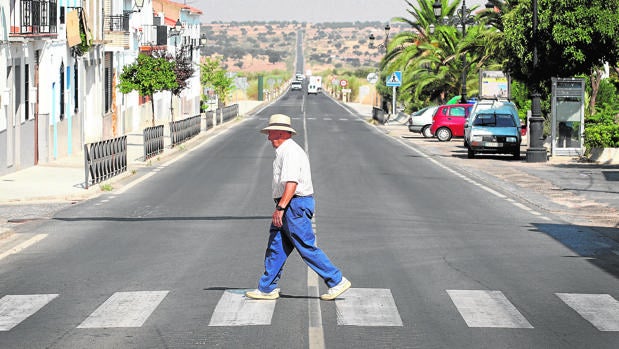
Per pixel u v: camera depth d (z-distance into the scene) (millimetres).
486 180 31656
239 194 26672
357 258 16297
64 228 20078
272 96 161250
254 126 73500
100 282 14156
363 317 11797
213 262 15859
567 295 13398
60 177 30938
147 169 35312
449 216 22312
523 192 27859
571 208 24250
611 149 38812
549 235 19453
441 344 10516
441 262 16000
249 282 14117
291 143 12445
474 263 15961
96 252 16969
